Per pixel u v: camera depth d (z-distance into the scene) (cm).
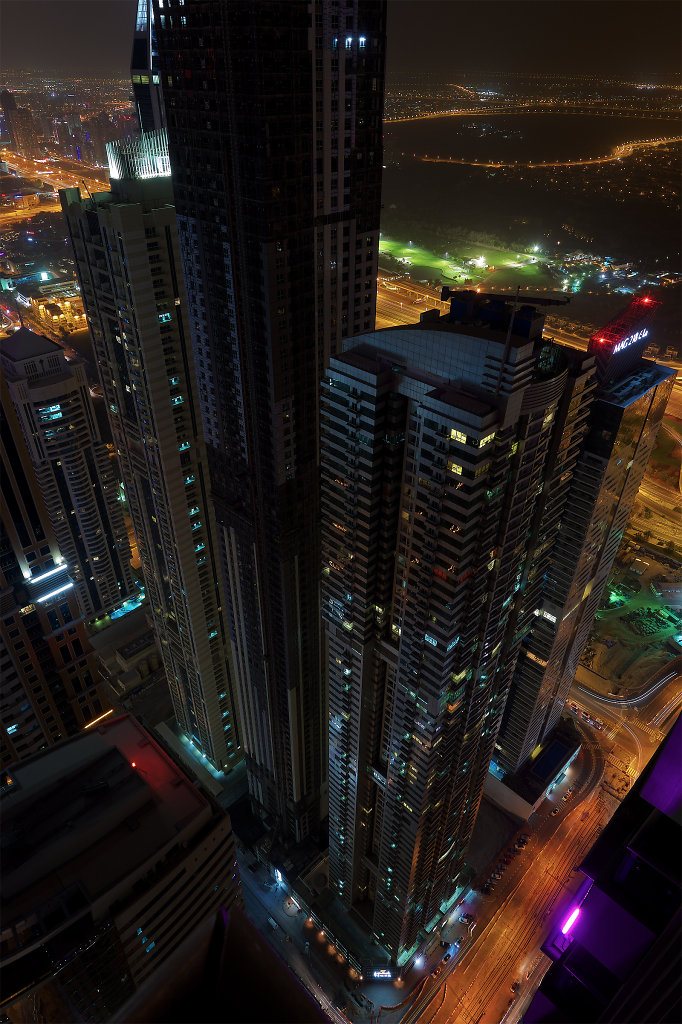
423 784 12338
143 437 15288
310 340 12575
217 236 11631
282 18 9519
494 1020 16412
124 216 12156
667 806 2523
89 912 9356
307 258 11744
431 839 14150
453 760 12938
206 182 11300
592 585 16600
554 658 17362
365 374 9194
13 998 9156
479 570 9962
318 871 18950
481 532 9506
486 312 8938
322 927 17650
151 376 13925
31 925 9150
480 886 19100
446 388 8812
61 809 10138
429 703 11231
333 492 10831
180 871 10275
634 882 2666
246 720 18312
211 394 13762
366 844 15862
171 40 10575
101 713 18775
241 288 11744
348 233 12338
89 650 17525
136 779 10544
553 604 15775
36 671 16488
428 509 9462
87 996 10100
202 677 18912
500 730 19925
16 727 16625
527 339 8294
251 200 10662
